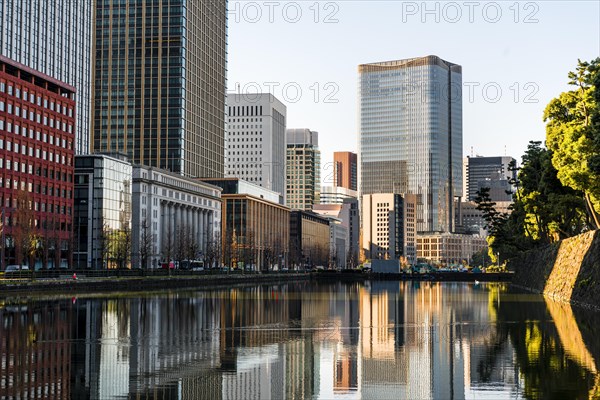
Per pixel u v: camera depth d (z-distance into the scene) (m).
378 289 174.62
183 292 143.62
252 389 37.28
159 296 123.06
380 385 38.34
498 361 45.00
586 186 90.69
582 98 99.88
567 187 118.06
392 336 58.81
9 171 171.38
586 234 100.75
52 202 189.38
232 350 50.25
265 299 116.56
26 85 178.00
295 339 56.94
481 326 66.19
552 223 134.38
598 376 39.50
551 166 117.44
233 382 38.94
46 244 173.25
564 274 110.69
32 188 180.75
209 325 67.50
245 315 79.81
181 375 40.72
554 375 39.94
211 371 42.03
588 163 78.94
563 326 64.69
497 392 36.09
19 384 37.56
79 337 56.91
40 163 184.12
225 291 152.75
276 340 56.22
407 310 89.19
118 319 72.50
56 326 64.62
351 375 41.03
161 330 62.59
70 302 100.12
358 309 91.19
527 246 177.50
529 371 41.28
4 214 166.75
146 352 49.00
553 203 117.81
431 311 86.88
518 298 114.75
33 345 52.06
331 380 39.69
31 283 125.31
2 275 131.25
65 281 135.50
